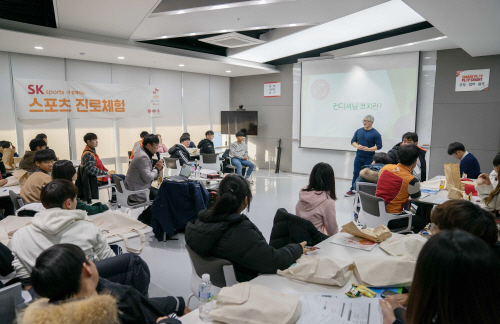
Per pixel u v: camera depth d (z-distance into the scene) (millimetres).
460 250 716
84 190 4578
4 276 1768
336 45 7148
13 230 2105
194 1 3631
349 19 4562
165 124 8031
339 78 7184
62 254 978
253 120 8562
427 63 6148
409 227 2912
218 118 9359
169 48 5957
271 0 3336
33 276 958
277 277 1571
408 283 1445
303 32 5230
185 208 3721
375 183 3484
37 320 820
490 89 5602
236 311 1185
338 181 7301
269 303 1213
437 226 1394
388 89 6559
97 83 6680
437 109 6145
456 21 3561
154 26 4418
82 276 1007
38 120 6012
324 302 1331
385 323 1154
